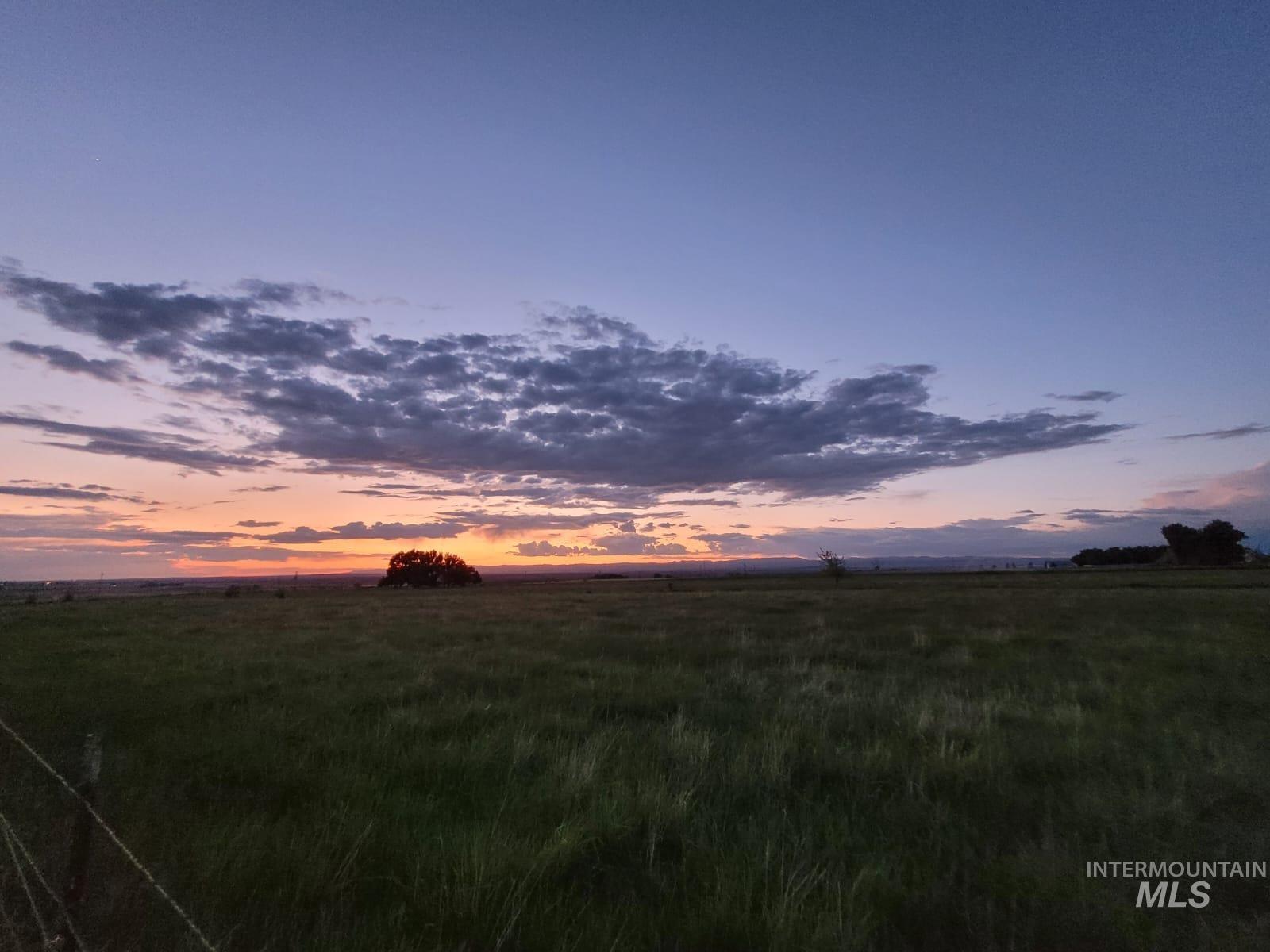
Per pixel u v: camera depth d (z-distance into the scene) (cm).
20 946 392
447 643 1884
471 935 417
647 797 607
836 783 695
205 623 2639
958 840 542
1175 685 1098
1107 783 634
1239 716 909
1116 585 4966
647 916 439
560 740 819
